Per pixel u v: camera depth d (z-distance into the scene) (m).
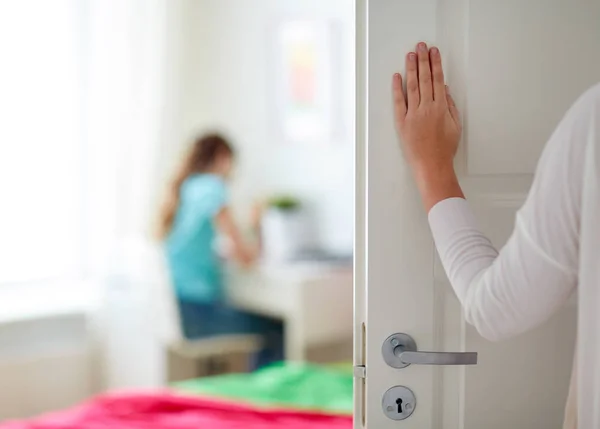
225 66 4.50
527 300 1.23
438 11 1.46
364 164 1.49
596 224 1.16
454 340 1.50
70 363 4.00
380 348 1.48
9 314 3.81
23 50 3.97
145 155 4.24
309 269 3.95
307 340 3.88
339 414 2.77
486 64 1.48
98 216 4.15
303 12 4.21
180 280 4.02
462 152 1.49
